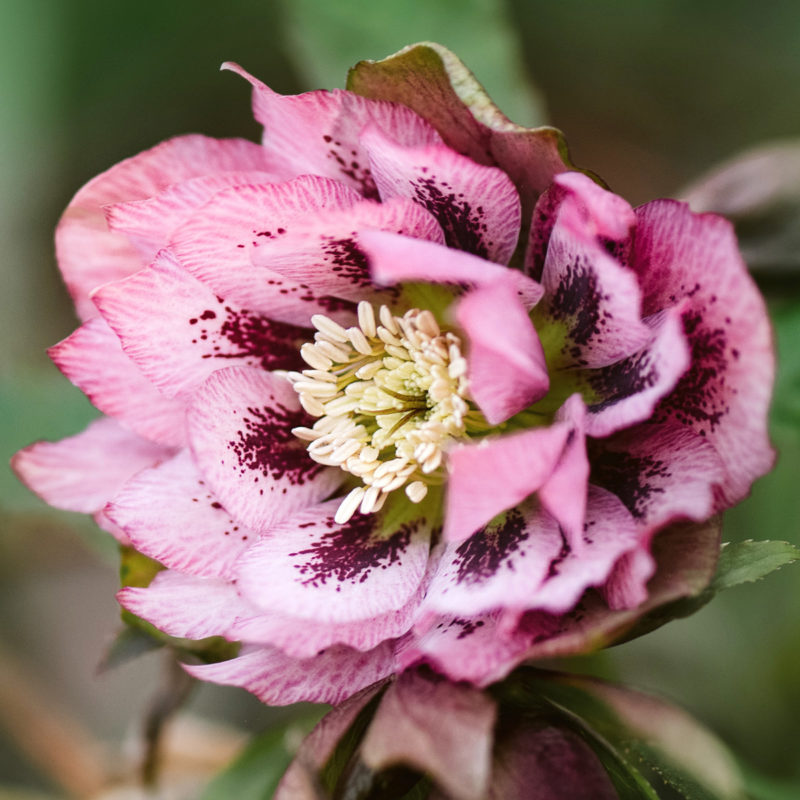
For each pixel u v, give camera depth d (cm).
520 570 37
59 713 45
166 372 39
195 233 38
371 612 38
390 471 39
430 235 38
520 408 38
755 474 37
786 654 43
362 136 38
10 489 43
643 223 37
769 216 40
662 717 37
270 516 39
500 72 42
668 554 37
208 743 44
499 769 37
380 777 37
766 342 37
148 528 39
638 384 37
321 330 39
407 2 42
